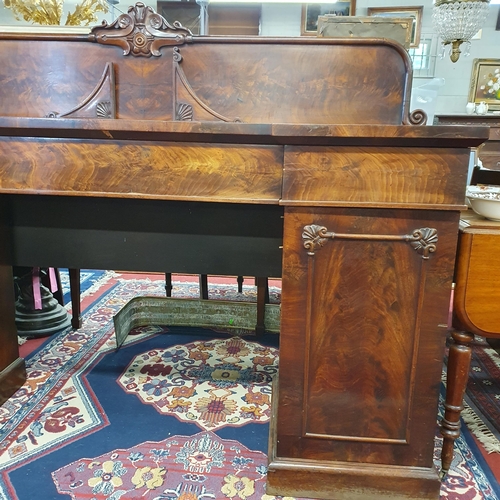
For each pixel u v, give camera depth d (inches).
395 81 50.2
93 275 127.0
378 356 42.0
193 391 63.9
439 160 36.9
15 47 53.2
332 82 50.9
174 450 50.4
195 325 87.1
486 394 64.4
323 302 41.3
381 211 38.6
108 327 87.6
